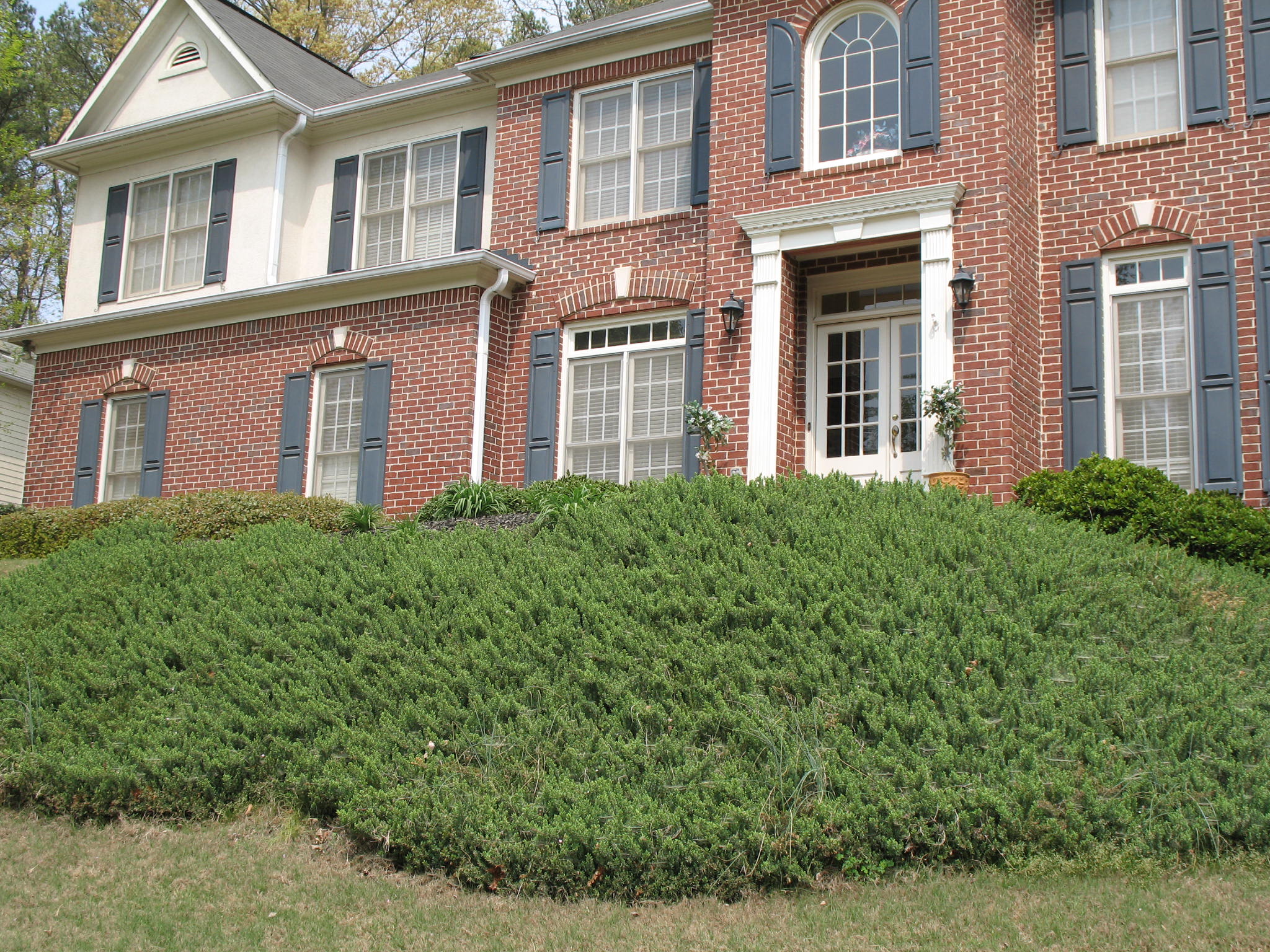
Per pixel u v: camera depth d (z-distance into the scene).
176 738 8.71
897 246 13.81
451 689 8.56
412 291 16.30
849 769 7.16
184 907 7.08
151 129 19.17
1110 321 13.14
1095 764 6.95
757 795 7.05
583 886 6.95
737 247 14.18
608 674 8.38
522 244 16.39
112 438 18.92
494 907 6.89
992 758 7.05
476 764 7.88
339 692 8.84
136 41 19.83
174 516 14.88
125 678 9.64
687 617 8.80
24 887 7.47
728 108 14.53
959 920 6.09
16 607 11.62
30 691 9.64
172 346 18.42
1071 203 13.50
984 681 7.68
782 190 14.01
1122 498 11.20
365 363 16.67
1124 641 8.24
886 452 13.99
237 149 18.95
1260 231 12.51
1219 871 6.34
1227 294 12.53
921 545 9.30
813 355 14.51
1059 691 7.57
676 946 6.23
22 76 30.16
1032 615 8.38
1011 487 12.23
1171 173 13.05
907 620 8.33
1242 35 12.93
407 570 10.23
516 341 16.16
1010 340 12.52
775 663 8.20
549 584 9.66
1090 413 12.98
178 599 11.00
